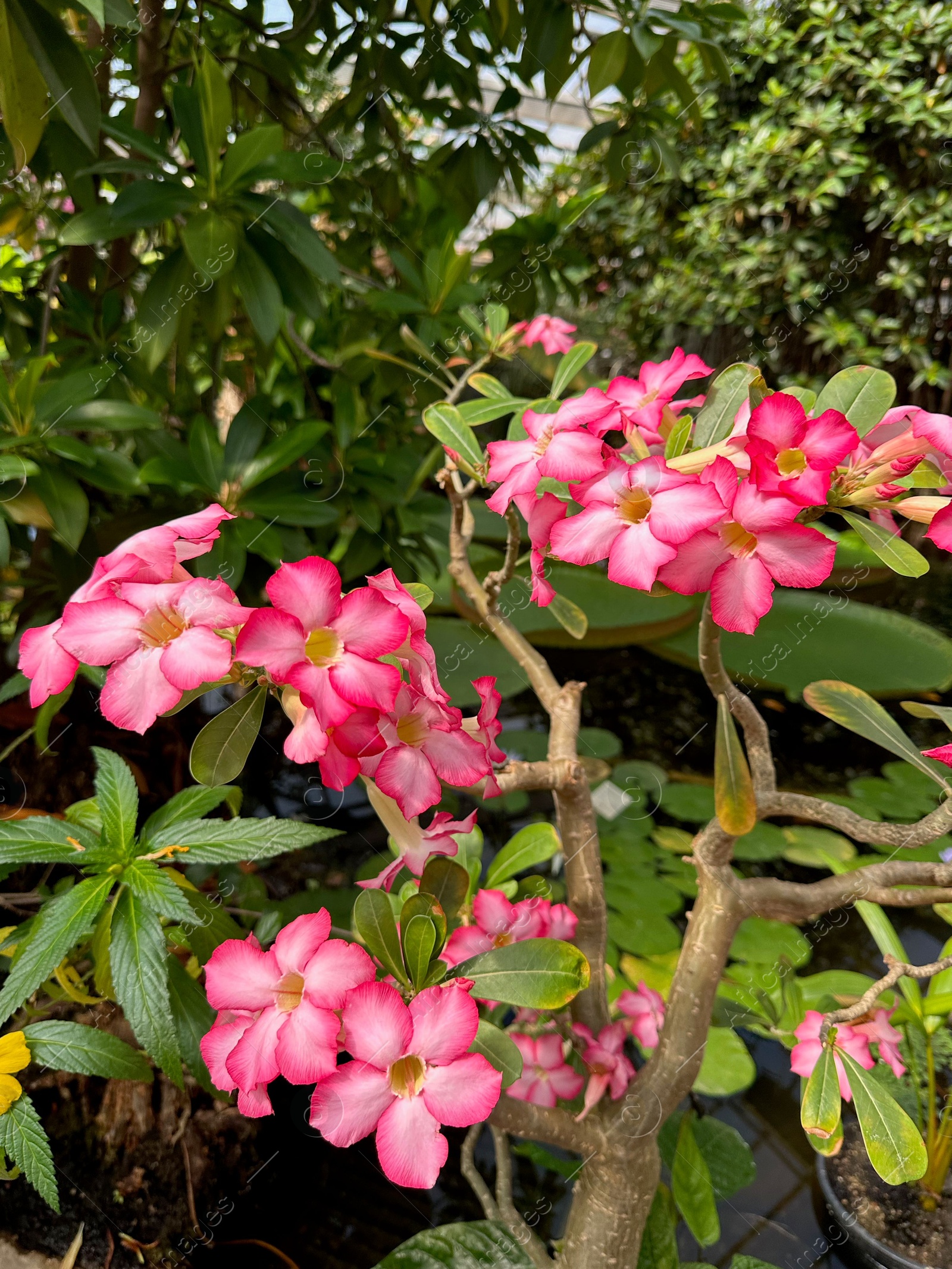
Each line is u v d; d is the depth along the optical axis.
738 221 1.82
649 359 2.13
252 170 0.69
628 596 1.65
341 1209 0.71
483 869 1.07
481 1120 0.36
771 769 0.50
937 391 1.94
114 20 0.61
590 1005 0.57
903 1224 0.67
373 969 0.37
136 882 0.50
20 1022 0.64
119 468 0.72
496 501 0.41
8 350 0.96
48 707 0.67
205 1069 0.55
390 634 0.33
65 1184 0.67
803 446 0.34
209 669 0.33
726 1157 0.76
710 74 0.96
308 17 0.98
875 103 1.68
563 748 0.57
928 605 1.83
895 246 1.77
